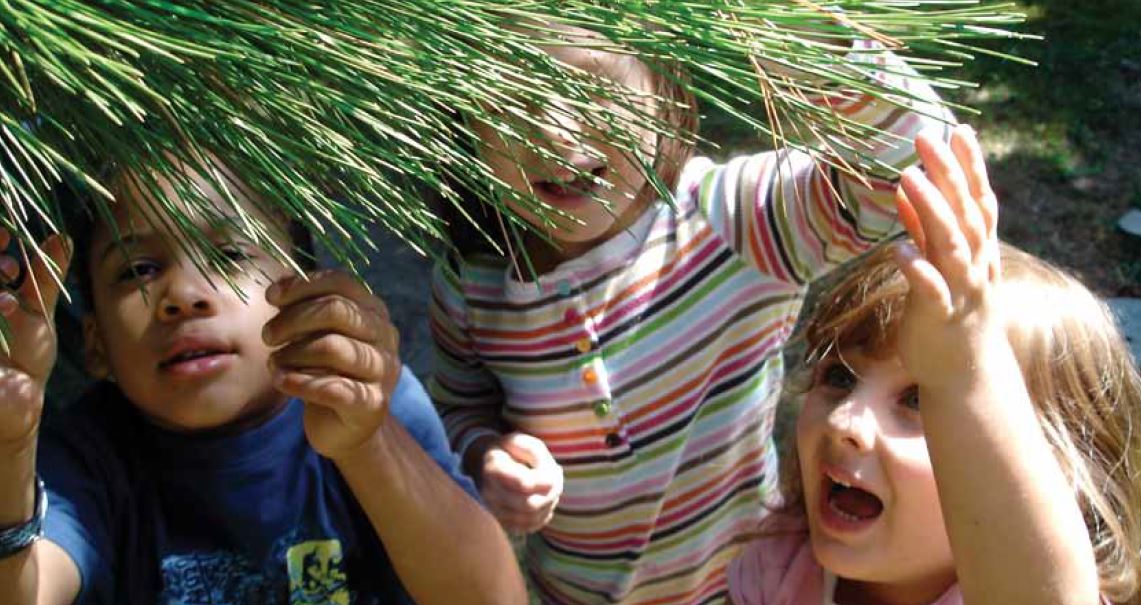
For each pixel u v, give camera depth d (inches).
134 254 49.8
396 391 57.0
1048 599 44.7
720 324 64.0
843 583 60.2
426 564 51.5
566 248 64.3
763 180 62.5
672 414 65.1
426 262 146.1
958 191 43.5
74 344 74.1
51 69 28.7
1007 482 44.4
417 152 35.8
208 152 34.9
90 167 34.7
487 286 66.3
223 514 52.6
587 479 67.3
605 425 65.4
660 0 33.5
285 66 31.9
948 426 44.8
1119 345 57.6
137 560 52.2
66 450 52.1
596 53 41.0
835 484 56.6
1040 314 55.4
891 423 54.4
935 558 54.8
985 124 167.0
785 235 61.4
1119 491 55.9
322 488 54.1
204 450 52.2
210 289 49.8
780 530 64.0
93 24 29.1
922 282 43.2
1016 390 44.7
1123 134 165.8
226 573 52.7
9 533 43.8
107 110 28.6
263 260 50.6
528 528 63.6
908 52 50.0
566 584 71.9
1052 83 175.0
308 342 44.0
